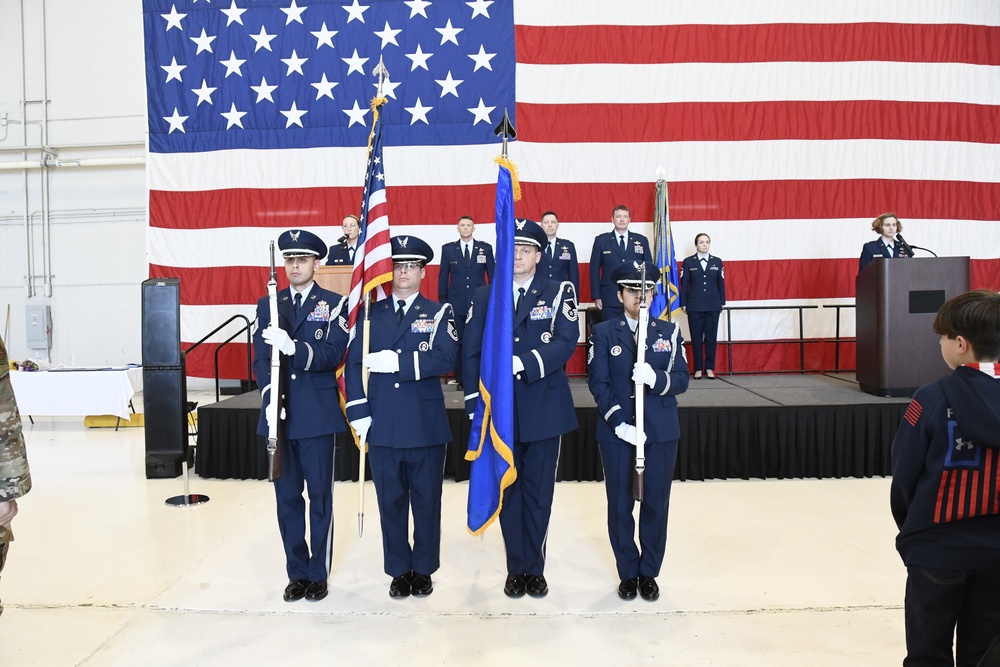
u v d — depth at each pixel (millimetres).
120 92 9828
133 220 9906
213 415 5770
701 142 8469
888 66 8484
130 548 4148
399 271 3414
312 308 3492
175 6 8703
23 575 3740
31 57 9891
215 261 8719
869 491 5262
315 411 3418
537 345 3363
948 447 1921
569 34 8453
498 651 2895
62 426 8141
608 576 3693
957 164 8562
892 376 5938
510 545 3453
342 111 8609
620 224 7609
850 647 2898
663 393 3270
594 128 8438
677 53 8445
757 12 8461
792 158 8469
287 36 8648
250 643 2982
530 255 3361
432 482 3443
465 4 8500
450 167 8461
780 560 3873
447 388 7098
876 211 8508
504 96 8453
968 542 1878
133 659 2855
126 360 9984
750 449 5656
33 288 10031
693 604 3320
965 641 1995
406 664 2799
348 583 3635
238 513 4828
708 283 7816
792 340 8555
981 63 8570
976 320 1884
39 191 9969
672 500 5039
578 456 5660
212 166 8695
